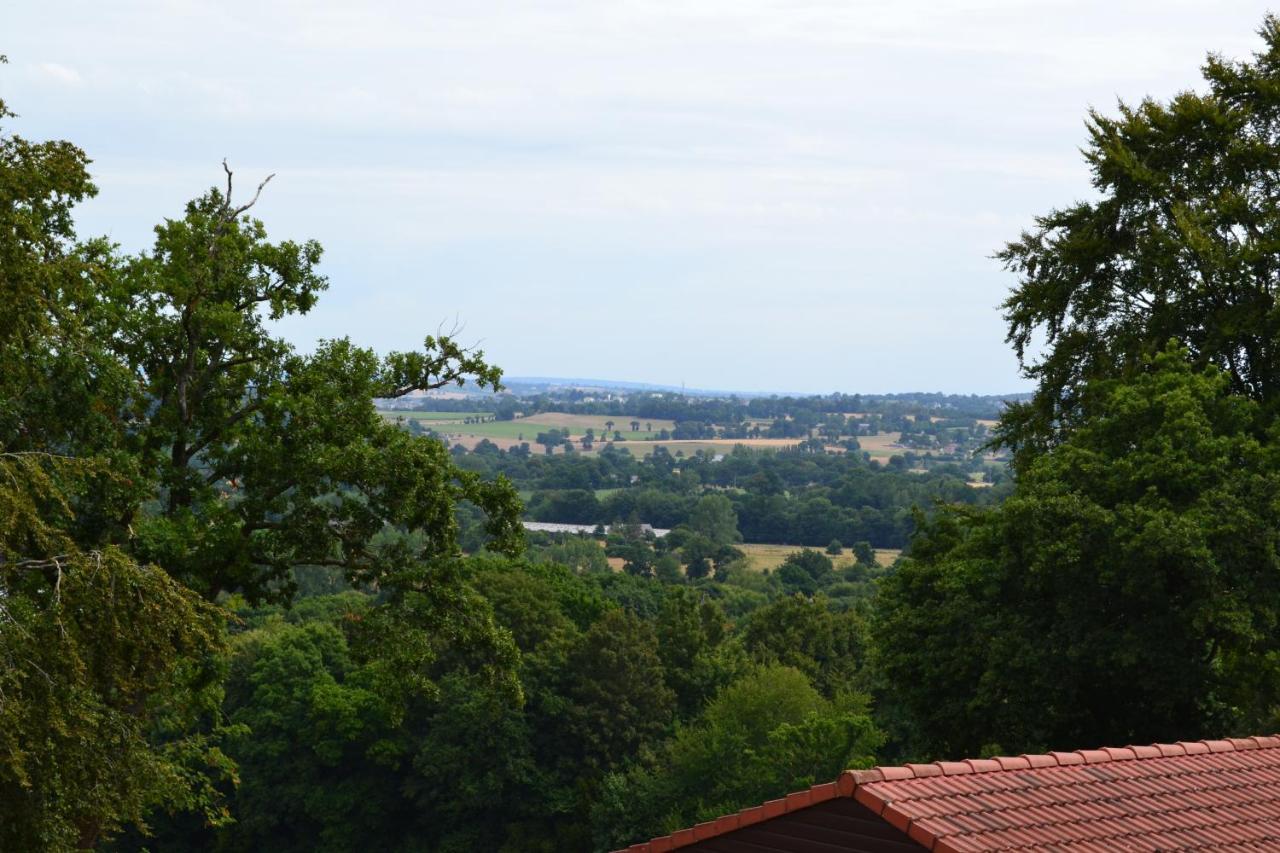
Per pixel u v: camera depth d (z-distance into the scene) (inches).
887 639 1117.7
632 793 2351.1
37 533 603.5
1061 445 1111.0
